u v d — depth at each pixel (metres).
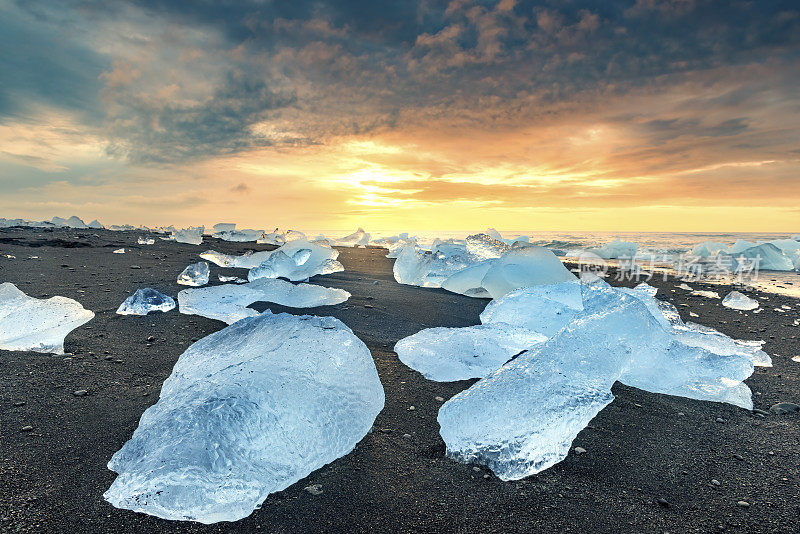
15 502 1.12
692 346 2.41
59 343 2.16
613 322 2.07
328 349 1.66
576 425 1.51
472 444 1.45
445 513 1.19
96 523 1.08
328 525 1.13
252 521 1.13
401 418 1.71
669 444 1.59
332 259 4.97
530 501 1.26
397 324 2.88
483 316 2.95
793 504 1.27
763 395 2.07
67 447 1.37
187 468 1.12
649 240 14.64
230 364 1.65
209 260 4.97
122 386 1.79
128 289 3.27
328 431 1.42
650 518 1.20
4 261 4.02
